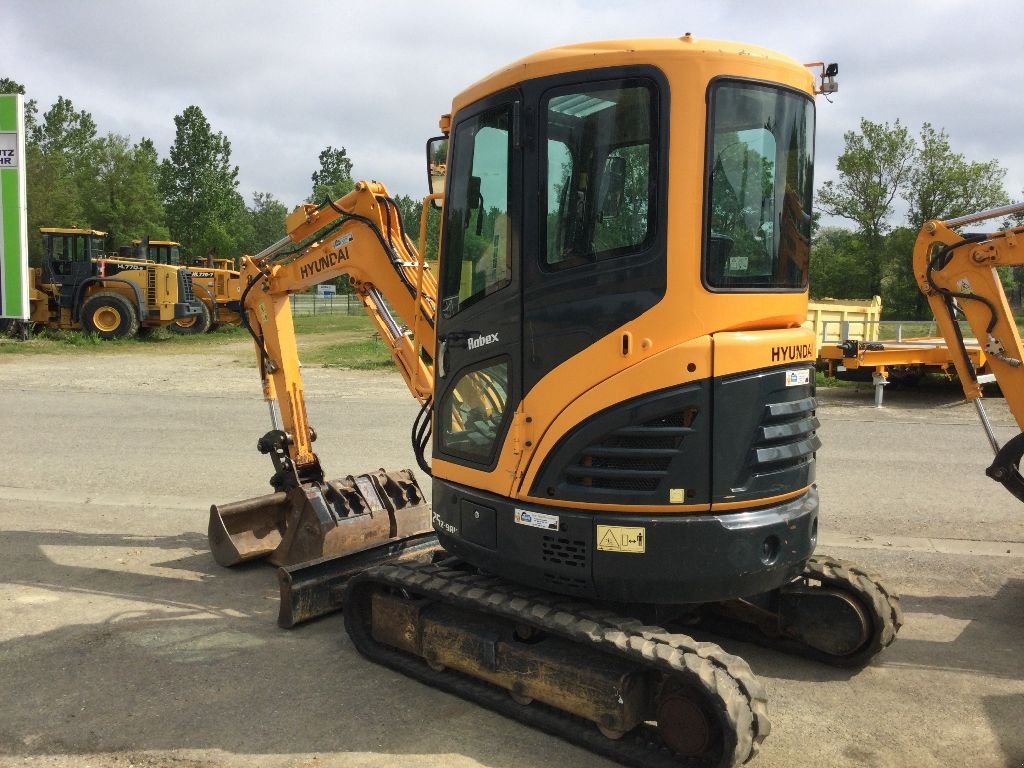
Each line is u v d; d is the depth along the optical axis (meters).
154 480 8.95
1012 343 5.34
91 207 66.12
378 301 5.96
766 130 3.84
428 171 4.88
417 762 3.74
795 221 4.06
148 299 26.25
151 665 4.70
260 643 5.01
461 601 4.23
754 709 3.41
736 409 3.71
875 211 49.06
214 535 6.33
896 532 7.18
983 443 10.95
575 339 3.81
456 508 4.45
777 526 3.81
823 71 4.35
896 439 11.20
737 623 5.16
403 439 11.21
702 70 3.62
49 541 6.96
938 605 5.65
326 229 6.16
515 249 3.97
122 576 6.16
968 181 46.41
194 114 71.94
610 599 3.83
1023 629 5.27
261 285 6.52
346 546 6.03
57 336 25.34
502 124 4.05
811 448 4.09
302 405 6.49
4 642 4.98
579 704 3.79
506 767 3.71
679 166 3.62
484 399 4.27
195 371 18.61
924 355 14.61
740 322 3.78
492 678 4.14
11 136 10.20
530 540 3.99
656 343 3.68
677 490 3.70
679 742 3.55
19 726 4.02
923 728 4.08
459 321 4.40
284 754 3.79
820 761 3.79
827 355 15.45
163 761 3.73
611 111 3.72
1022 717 4.18
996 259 5.30
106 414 13.01
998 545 6.85
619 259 3.71
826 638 4.67
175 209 72.31
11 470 9.36
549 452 3.91
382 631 4.71
